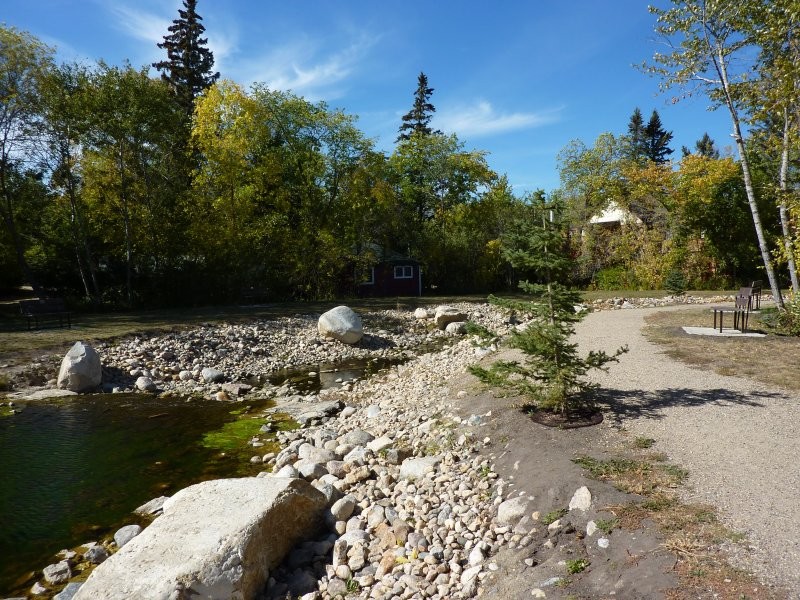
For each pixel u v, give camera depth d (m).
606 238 35.03
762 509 4.35
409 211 39.06
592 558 4.08
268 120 32.56
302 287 31.02
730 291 28.34
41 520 6.34
